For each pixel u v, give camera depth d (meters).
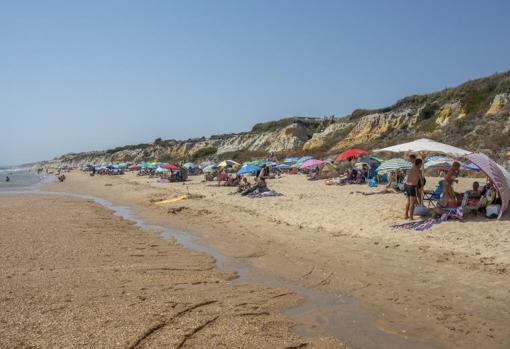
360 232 13.23
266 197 22.61
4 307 7.46
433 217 13.88
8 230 15.91
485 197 13.87
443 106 48.31
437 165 21.84
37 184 54.56
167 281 9.27
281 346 6.05
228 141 92.38
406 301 7.79
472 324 6.71
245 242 13.35
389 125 54.34
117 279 9.35
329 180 28.73
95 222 18.42
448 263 9.70
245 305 7.73
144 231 16.19
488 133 35.25
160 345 6.00
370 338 6.39
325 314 7.34
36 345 5.95
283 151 67.19
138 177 58.38
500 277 8.60
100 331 6.44
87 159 169.62
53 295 8.15
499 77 47.16
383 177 26.86
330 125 68.25
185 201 24.47
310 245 12.30
